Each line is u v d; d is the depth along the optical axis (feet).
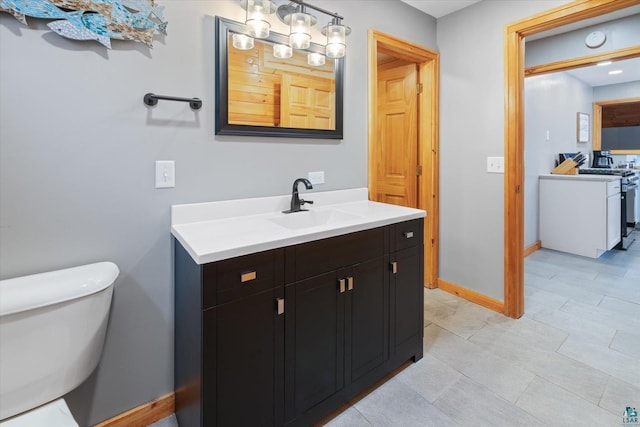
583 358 6.39
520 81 7.70
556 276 10.87
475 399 5.37
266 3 5.08
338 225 5.00
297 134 6.26
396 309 5.91
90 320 3.86
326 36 6.23
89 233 4.39
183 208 5.08
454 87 8.92
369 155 7.59
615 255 13.16
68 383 3.76
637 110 19.77
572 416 4.95
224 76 5.26
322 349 4.80
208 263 3.66
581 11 6.59
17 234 3.93
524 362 6.31
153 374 5.03
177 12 4.83
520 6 7.45
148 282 4.89
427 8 8.52
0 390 3.33
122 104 4.49
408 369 6.17
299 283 4.47
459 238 9.20
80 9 4.07
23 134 3.89
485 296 8.68
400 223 5.88
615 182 13.01
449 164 9.27
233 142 5.54
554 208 13.79
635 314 8.15
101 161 4.40
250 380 4.10
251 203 5.74
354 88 7.24
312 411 4.75
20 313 3.37
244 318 3.99
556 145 15.56
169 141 4.91
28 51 3.85
